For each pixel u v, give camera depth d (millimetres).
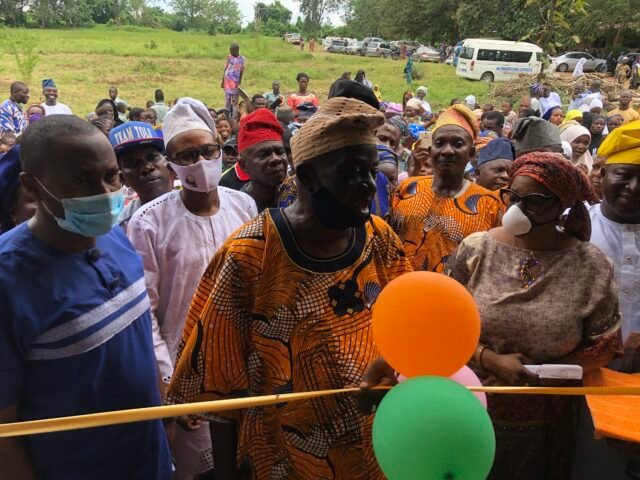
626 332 2703
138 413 1562
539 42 13711
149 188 3182
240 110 12109
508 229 2152
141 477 2008
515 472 2225
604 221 2785
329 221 1786
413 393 1404
